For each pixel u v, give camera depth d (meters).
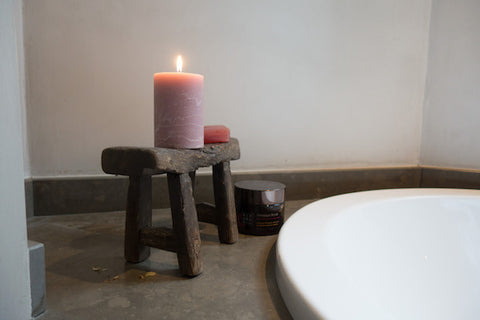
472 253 0.85
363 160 1.34
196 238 0.63
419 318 0.71
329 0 1.21
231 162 1.16
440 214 0.85
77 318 0.49
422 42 1.35
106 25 0.99
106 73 1.00
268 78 1.17
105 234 0.86
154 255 0.74
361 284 0.62
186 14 1.06
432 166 1.37
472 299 0.81
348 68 1.27
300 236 0.57
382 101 1.33
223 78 1.12
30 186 0.97
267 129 1.19
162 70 1.05
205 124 1.12
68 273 0.64
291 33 1.18
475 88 1.26
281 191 0.90
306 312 0.37
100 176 1.03
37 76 0.95
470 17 1.25
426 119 1.38
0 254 0.41
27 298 0.46
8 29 0.41
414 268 0.78
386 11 1.29
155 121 0.64
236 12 1.11
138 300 0.54
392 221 0.80
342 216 0.69
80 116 1.00
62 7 0.95
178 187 0.61
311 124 1.25
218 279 0.63
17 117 0.43
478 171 1.26
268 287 0.59
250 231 0.89
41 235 0.85
